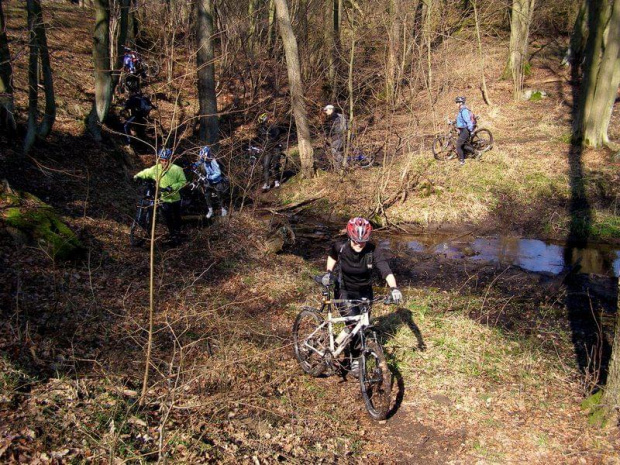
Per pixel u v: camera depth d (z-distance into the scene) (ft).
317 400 18.12
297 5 68.23
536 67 87.20
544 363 20.70
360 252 17.30
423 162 49.42
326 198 45.83
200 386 16.89
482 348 21.71
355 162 48.01
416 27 58.23
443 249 37.45
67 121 45.11
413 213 43.14
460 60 82.74
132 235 29.78
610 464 14.52
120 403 14.60
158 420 14.64
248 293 26.43
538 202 43.98
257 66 59.57
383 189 43.83
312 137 57.93
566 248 37.50
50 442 12.51
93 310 20.57
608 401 15.96
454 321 23.97
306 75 67.56
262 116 48.75
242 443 14.62
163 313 22.29
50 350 16.98
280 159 51.03
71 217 30.66
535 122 63.05
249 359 19.36
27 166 34.91
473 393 18.57
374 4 58.70
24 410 13.37
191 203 41.68
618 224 40.14
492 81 81.51
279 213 43.27
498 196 44.70
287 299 26.37
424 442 16.26
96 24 42.68
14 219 24.77
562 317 26.08
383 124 54.39
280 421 16.33
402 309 25.16
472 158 50.75
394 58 51.34
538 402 17.88
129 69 56.65
